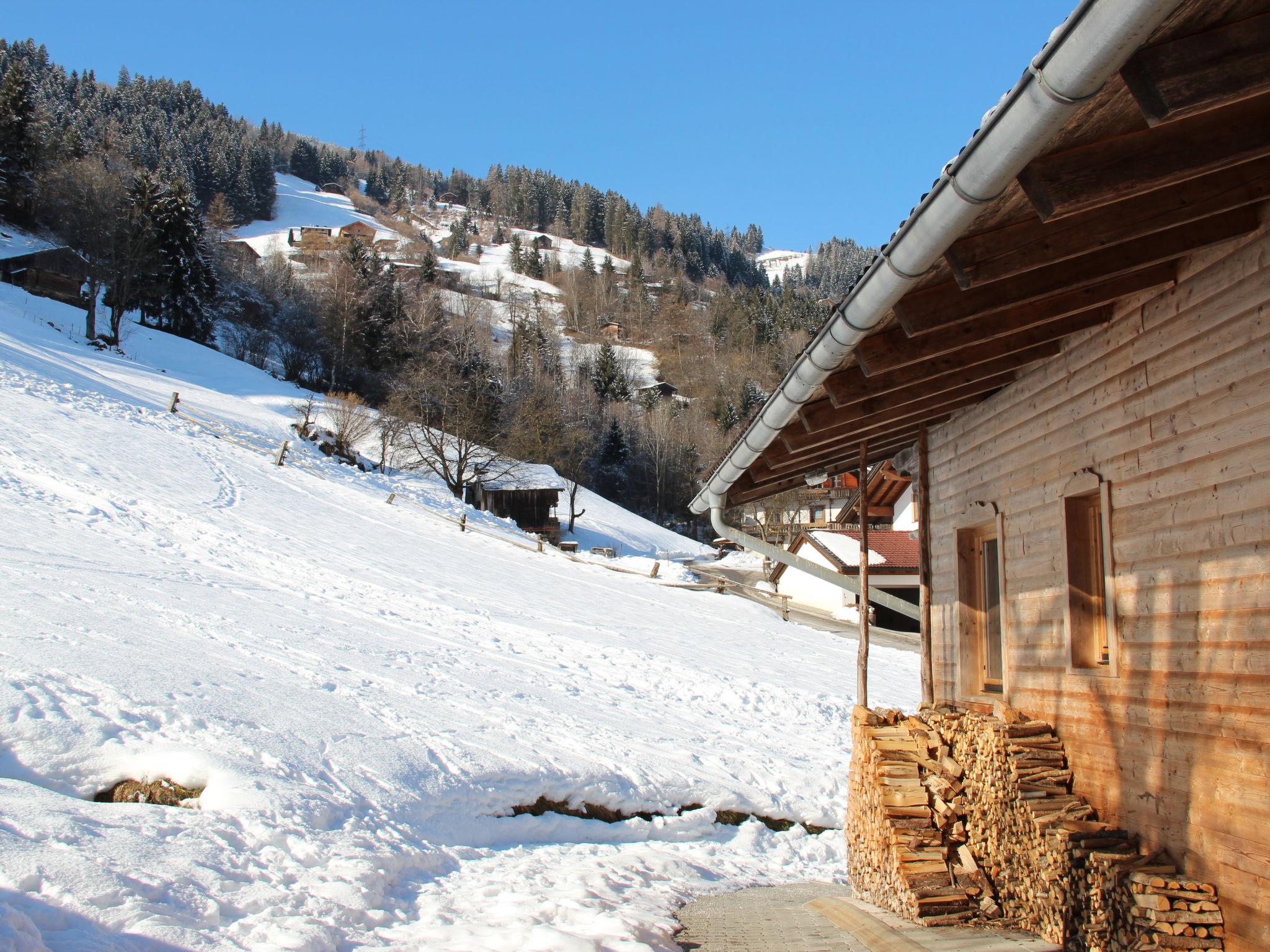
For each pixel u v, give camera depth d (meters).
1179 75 2.72
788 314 140.62
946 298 4.36
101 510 21.50
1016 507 6.50
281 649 13.02
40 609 11.62
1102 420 5.29
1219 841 4.13
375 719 10.54
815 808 11.77
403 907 6.07
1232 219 4.09
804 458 8.42
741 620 27.62
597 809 10.25
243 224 160.25
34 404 29.81
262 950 4.70
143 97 166.75
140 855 5.57
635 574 32.81
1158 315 4.73
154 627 12.34
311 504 30.38
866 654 8.25
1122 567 5.03
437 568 25.56
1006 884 5.80
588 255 177.62
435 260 140.75
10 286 58.50
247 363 66.88
